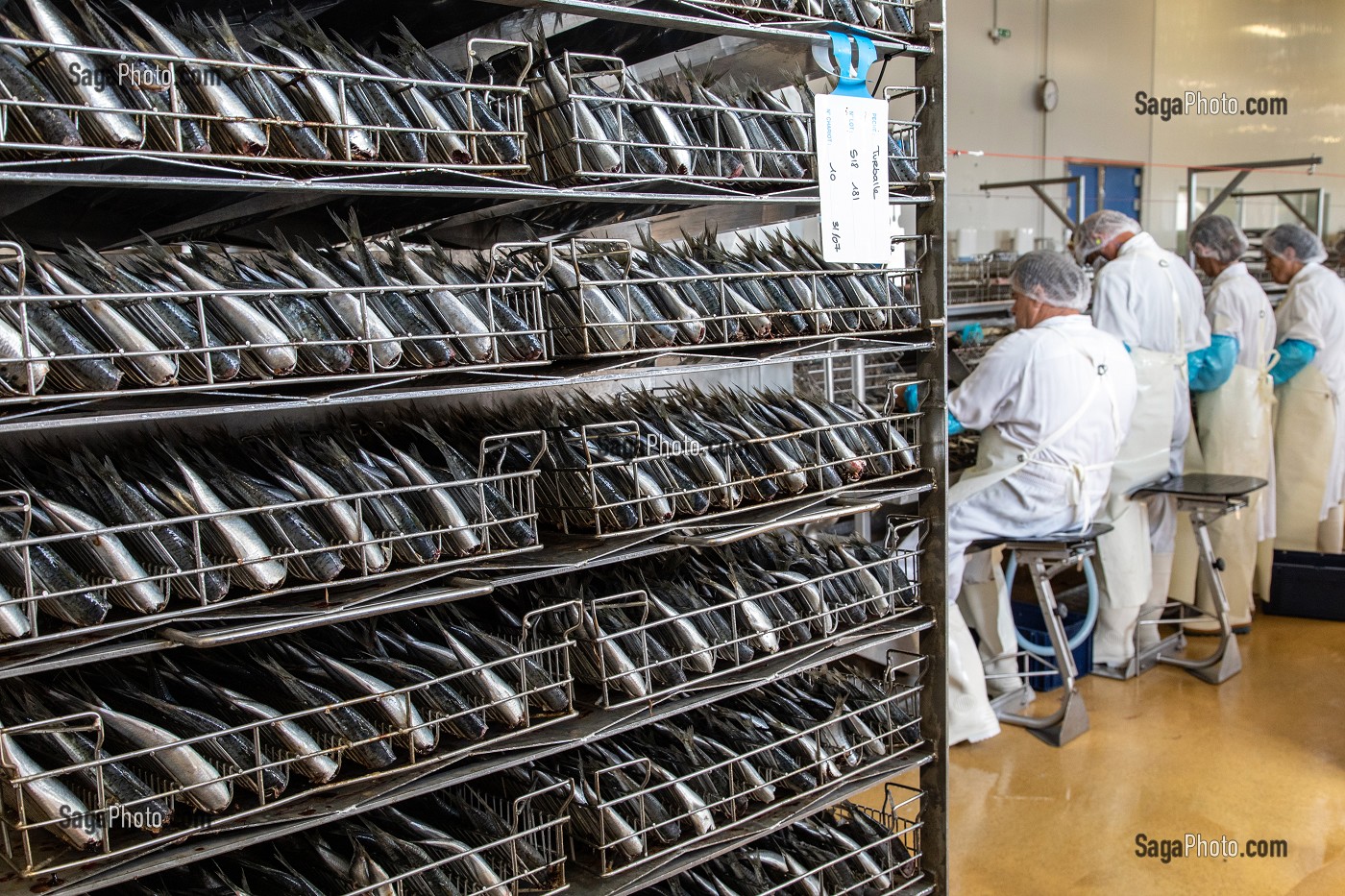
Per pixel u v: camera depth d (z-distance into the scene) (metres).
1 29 1.05
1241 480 3.34
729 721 1.72
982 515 2.94
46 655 1.02
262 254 1.36
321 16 1.40
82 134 1.02
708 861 1.71
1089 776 2.74
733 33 1.46
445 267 1.36
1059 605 3.09
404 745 1.31
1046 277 2.88
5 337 0.99
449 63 1.56
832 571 1.75
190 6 1.28
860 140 1.58
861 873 1.83
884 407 1.92
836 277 1.68
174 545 1.15
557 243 1.49
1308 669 3.49
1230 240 3.99
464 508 1.34
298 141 1.14
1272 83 8.47
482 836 1.41
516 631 1.53
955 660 2.93
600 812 1.45
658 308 1.48
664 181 1.45
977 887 2.22
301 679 1.29
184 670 1.26
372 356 1.19
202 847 1.13
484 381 1.31
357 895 1.24
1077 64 6.72
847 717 1.79
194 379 1.13
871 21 1.66
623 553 1.44
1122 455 3.27
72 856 1.09
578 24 1.54
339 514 1.23
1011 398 2.88
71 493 1.17
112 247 1.41
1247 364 3.88
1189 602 3.82
